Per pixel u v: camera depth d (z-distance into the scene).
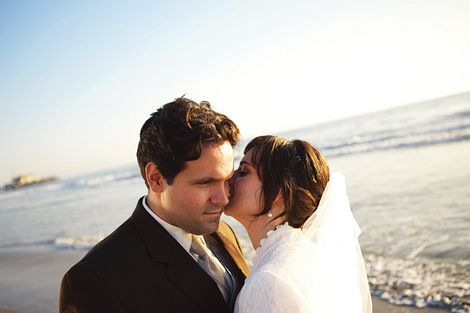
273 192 1.97
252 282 1.66
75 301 1.49
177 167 1.62
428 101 48.84
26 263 8.88
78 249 9.20
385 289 4.29
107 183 35.62
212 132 1.65
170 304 1.63
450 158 12.56
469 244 5.20
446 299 3.83
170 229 1.77
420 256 5.12
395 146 19.42
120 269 1.57
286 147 2.04
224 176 1.71
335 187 2.06
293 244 1.83
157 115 1.73
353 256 2.01
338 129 42.12
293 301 1.59
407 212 7.45
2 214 25.75
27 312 5.61
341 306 1.76
